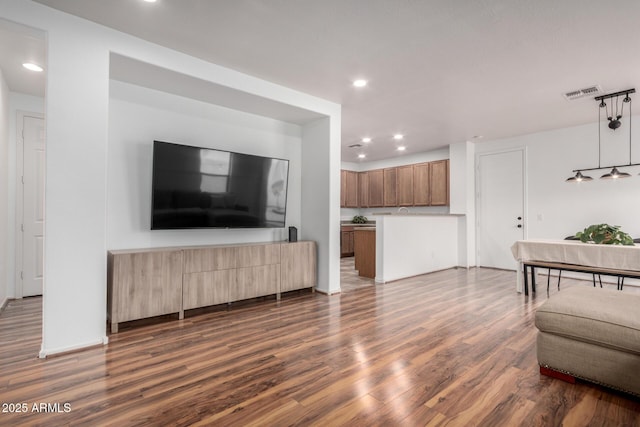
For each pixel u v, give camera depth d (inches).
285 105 151.2
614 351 73.2
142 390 75.0
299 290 176.6
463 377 81.8
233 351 97.1
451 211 259.0
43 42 108.3
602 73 130.6
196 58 121.8
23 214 156.8
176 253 125.3
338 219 172.7
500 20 96.0
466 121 197.0
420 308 142.6
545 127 209.9
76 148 96.7
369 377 81.7
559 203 213.2
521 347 100.2
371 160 331.3
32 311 135.5
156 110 136.9
